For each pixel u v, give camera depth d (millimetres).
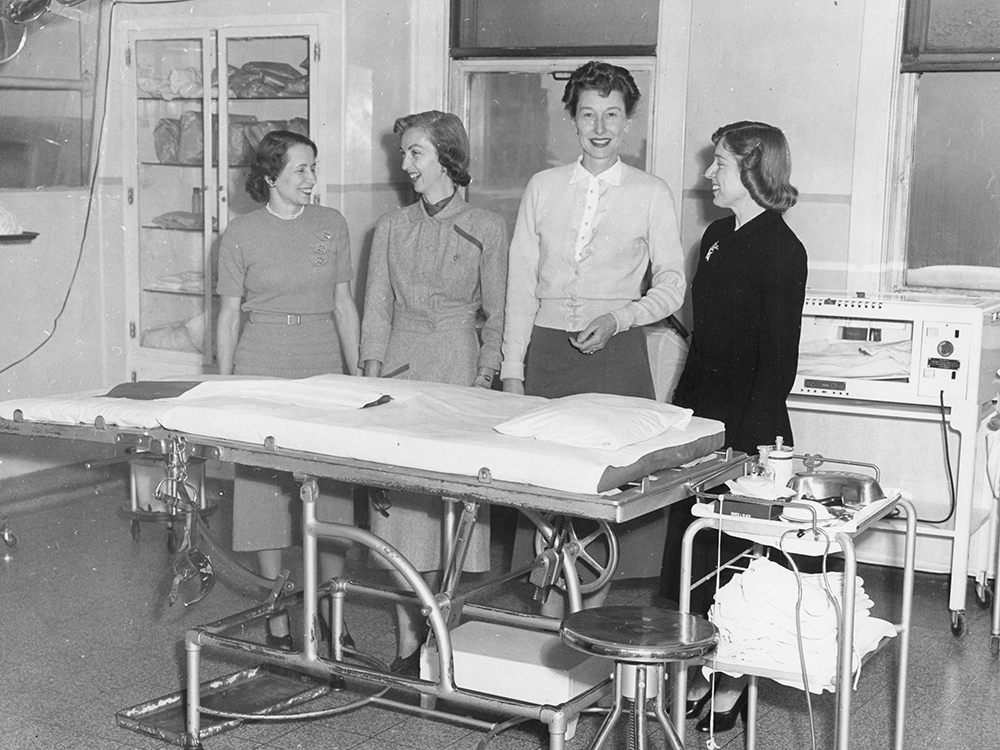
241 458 2729
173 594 2871
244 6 5082
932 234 4547
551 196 3459
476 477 2463
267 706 3203
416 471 2525
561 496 2363
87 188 5328
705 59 4703
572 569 2834
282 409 2816
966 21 4352
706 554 3283
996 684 3512
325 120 4992
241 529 3342
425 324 3510
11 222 4805
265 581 3326
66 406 2949
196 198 5359
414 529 3285
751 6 4598
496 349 3537
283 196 3529
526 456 2426
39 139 5094
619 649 2119
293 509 3467
